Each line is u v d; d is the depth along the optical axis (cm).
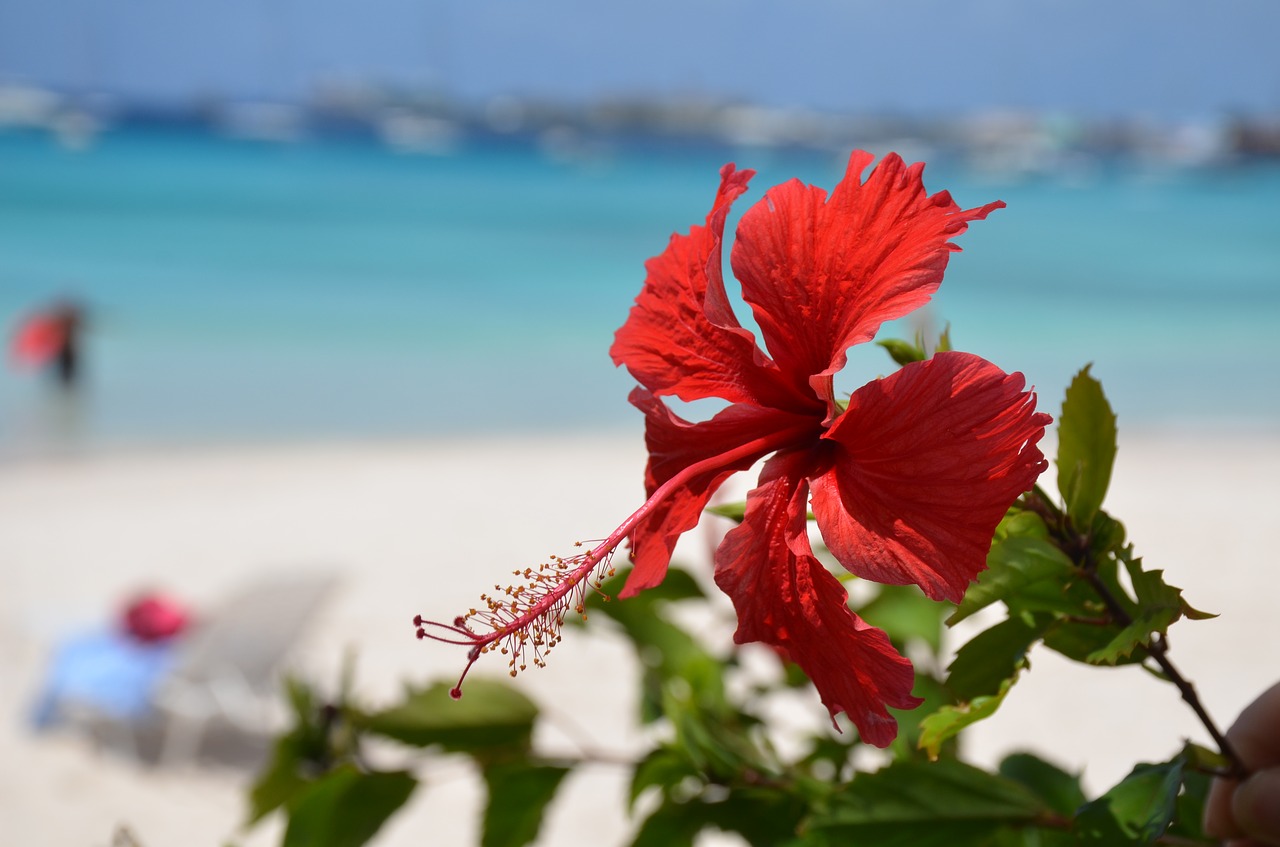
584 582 79
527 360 1570
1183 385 1439
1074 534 81
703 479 84
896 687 73
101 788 517
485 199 3812
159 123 7150
